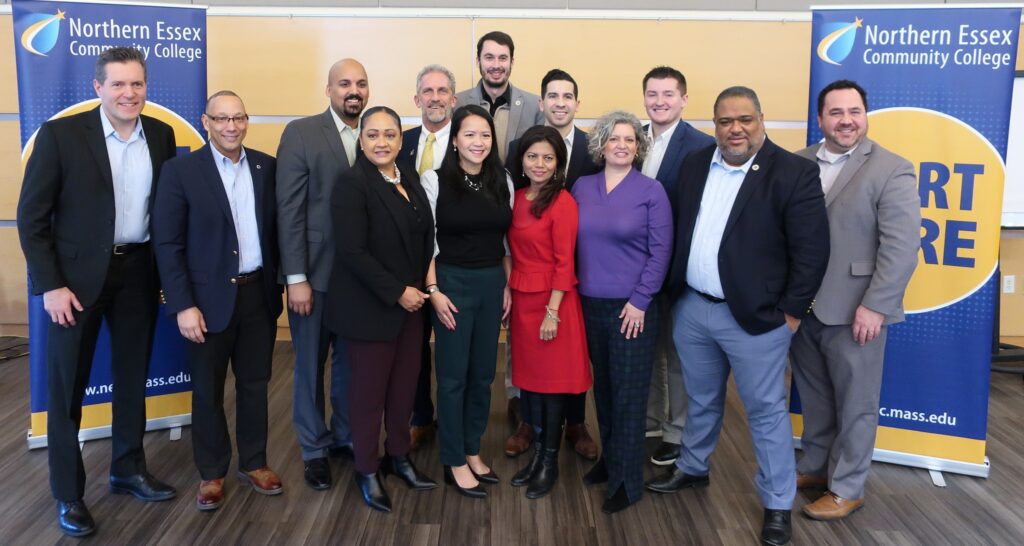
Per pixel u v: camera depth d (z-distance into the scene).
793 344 2.90
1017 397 4.11
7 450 3.30
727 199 2.50
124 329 2.71
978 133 2.93
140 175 2.66
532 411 2.91
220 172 2.64
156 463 3.17
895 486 3.00
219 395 2.74
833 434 2.89
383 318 2.60
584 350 2.82
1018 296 4.85
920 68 2.95
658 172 3.04
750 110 2.35
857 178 2.65
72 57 3.20
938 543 2.55
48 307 2.48
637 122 2.72
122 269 2.65
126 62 2.51
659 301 2.78
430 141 3.06
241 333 2.76
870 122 3.04
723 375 2.75
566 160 2.76
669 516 2.73
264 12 4.63
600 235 2.69
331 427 3.21
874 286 2.58
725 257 2.46
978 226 2.97
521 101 3.51
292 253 2.80
